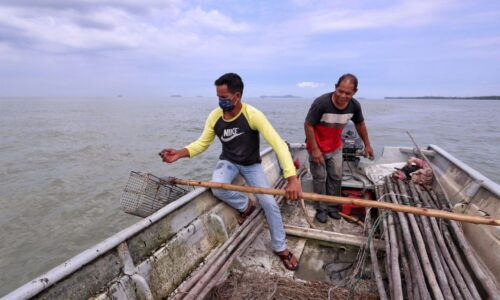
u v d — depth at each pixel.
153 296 2.07
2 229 6.12
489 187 2.77
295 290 2.28
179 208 2.57
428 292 1.93
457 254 2.29
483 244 2.50
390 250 2.42
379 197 3.38
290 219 3.59
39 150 12.84
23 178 8.98
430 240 2.38
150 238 2.23
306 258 2.85
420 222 2.68
